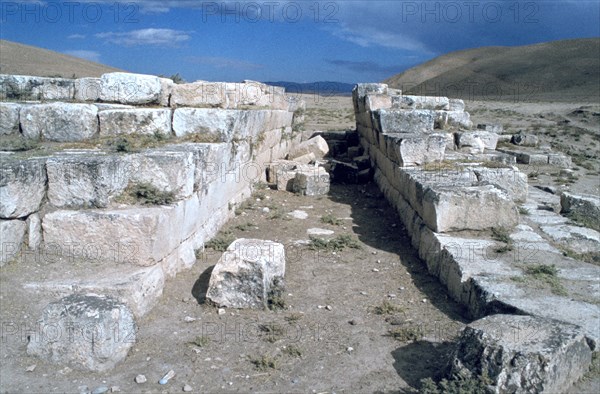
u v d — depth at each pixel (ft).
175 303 19.86
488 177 32.48
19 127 28.63
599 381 13.78
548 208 31.99
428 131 40.06
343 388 14.60
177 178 22.50
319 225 31.73
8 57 163.02
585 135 83.66
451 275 20.92
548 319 14.70
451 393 13.01
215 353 16.39
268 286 19.86
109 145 26.91
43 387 14.35
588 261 23.06
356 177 44.06
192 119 30.40
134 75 32.91
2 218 19.43
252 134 37.50
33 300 17.98
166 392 14.32
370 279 22.99
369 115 47.62
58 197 21.08
